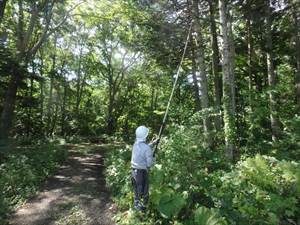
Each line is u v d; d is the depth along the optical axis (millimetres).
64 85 38625
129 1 20031
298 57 18359
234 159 13188
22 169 12742
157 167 8852
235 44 22656
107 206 9727
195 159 8711
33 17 21766
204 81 17203
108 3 23391
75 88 41250
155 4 18203
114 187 11234
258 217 7223
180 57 18516
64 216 9039
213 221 6664
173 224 7586
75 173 14586
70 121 40156
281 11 17328
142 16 19906
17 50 21141
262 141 15672
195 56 18219
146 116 43500
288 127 15820
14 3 22656
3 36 21500
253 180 8125
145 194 8078
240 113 17922
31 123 30922
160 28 17609
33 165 14297
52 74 33750
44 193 11125
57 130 40375
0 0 18969
